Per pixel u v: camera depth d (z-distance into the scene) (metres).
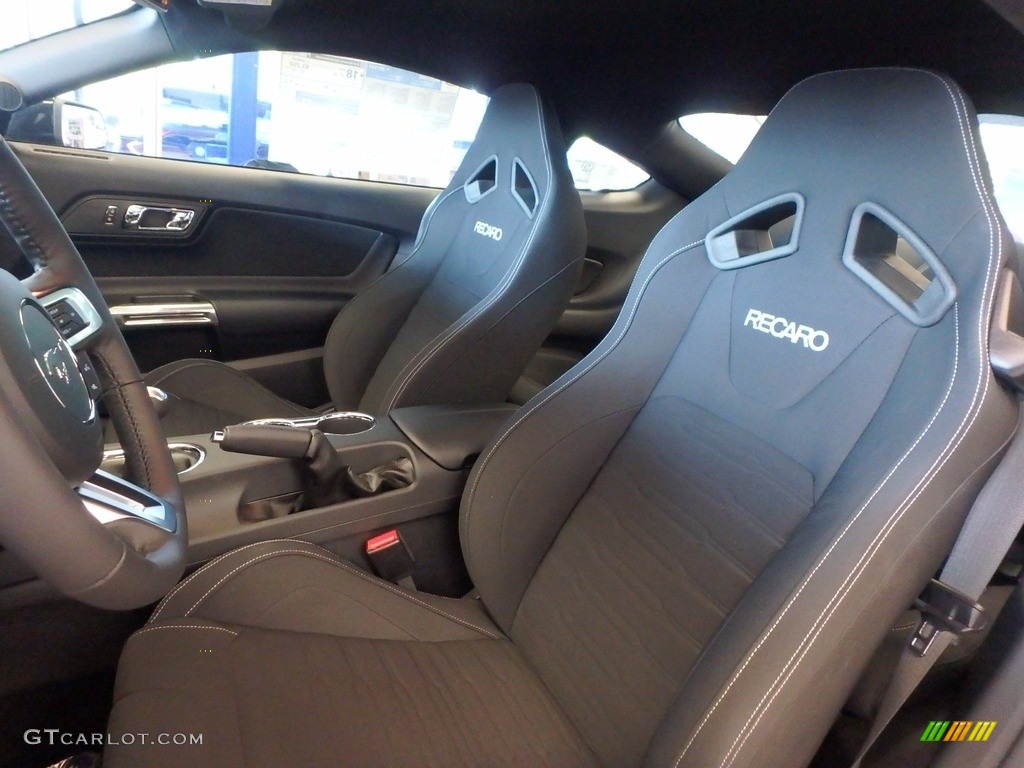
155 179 1.64
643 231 2.19
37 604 0.88
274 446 1.01
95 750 0.98
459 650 0.99
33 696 0.93
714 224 0.93
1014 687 0.84
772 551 0.77
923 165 0.72
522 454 1.01
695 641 0.81
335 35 1.56
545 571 1.04
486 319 1.39
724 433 0.87
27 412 0.55
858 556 0.64
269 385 1.84
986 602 1.02
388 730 0.82
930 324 0.69
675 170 2.03
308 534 1.05
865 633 0.66
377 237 2.00
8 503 0.49
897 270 0.76
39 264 0.78
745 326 0.87
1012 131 1.22
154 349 1.73
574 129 1.86
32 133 1.51
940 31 0.98
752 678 0.65
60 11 1.44
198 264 1.78
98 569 0.55
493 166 1.60
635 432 1.00
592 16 1.35
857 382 0.75
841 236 0.78
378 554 1.11
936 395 0.66
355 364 1.71
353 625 0.98
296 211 1.84
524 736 0.87
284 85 1.88
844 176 0.78
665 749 0.68
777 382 0.82
